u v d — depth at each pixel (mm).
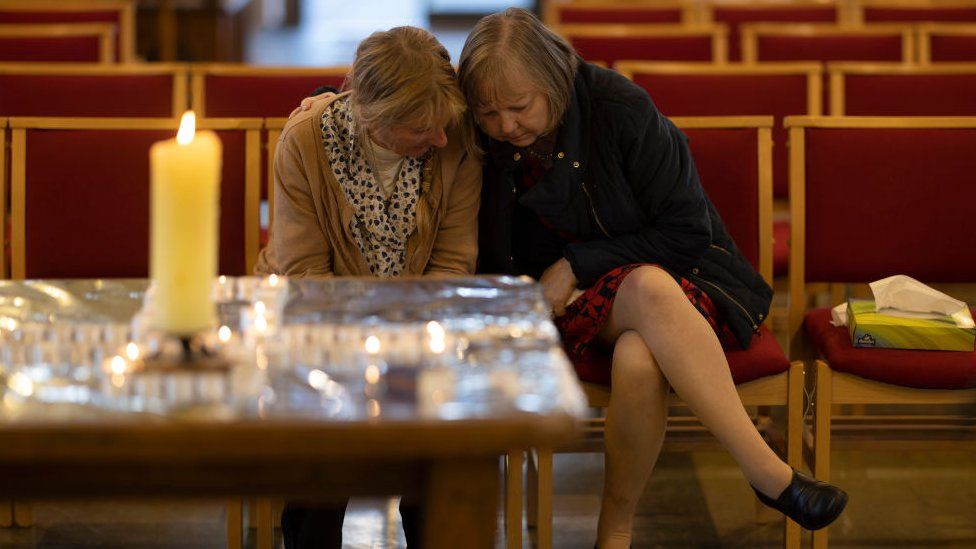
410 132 2424
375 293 1958
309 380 1503
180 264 1523
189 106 4160
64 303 1900
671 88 4285
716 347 2586
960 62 5426
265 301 1882
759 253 3189
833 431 3004
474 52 2598
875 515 3336
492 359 1584
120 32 6160
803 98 4305
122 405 1397
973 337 2807
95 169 3127
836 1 6727
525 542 3199
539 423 1350
